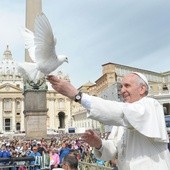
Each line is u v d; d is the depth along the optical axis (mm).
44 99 31719
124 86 3209
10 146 24078
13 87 144750
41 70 2748
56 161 17188
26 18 29703
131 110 2863
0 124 142375
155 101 3125
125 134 3184
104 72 111812
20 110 144750
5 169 9234
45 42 2695
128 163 3070
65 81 2873
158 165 2949
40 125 31375
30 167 11117
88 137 3334
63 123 151250
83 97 2861
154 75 119000
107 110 2848
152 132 2881
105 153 3361
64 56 2787
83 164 10977
